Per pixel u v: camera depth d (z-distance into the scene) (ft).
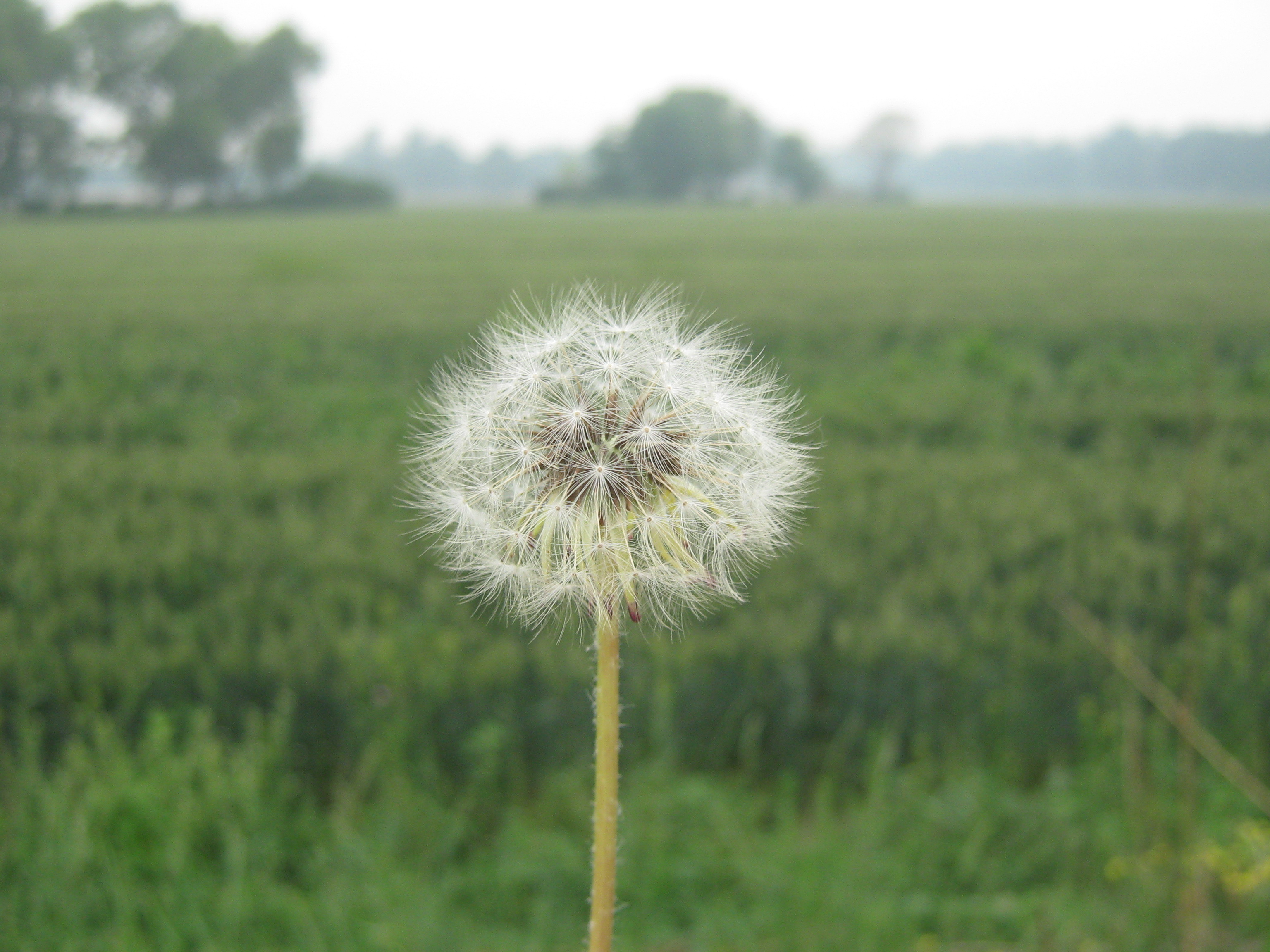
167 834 15.58
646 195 481.05
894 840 16.61
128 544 28.35
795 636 21.09
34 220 285.84
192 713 19.45
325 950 14.14
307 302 90.43
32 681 19.77
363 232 210.38
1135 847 15.05
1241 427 42.98
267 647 20.71
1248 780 13.89
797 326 72.02
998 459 37.45
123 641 21.39
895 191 552.41
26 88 304.91
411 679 20.12
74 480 34.63
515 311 8.18
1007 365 59.82
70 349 63.05
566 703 19.84
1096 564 25.21
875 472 36.37
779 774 20.40
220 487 34.81
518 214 323.37
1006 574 26.91
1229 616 22.61
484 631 22.35
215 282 110.83
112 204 329.31
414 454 7.81
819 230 219.41
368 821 17.13
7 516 30.17
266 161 359.05
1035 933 14.55
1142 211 334.03
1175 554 26.05
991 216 289.94
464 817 17.60
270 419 48.06
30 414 45.68
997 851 16.44
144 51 334.44
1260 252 150.10
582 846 16.53
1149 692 13.08
